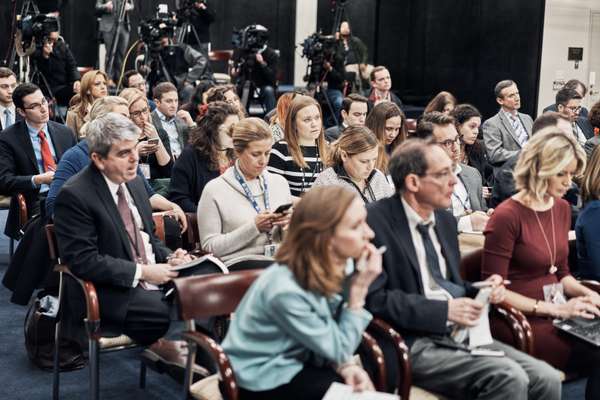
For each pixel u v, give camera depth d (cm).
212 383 301
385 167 500
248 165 398
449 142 480
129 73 782
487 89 1130
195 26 1065
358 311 264
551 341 339
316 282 255
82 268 343
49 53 894
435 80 1258
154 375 426
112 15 1053
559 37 1016
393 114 524
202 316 297
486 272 345
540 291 346
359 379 262
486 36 1130
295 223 258
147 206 393
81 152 433
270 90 1007
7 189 539
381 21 1338
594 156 388
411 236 320
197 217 405
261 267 362
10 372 423
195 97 746
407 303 306
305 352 270
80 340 364
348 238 253
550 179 341
